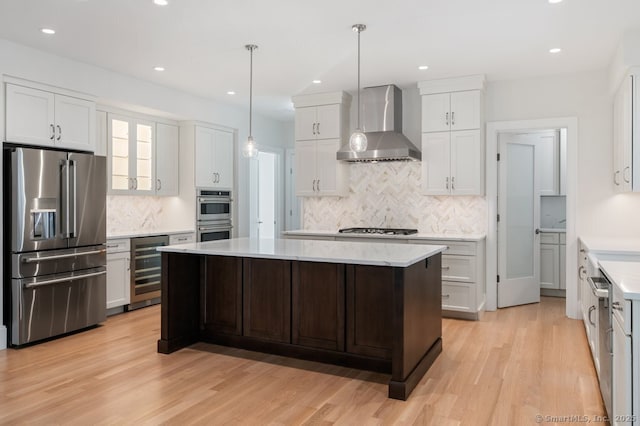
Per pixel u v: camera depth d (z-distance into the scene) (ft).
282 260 11.90
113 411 8.79
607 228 15.42
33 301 12.96
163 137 18.92
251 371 10.93
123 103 16.31
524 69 15.43
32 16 11.14
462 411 8.82
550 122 16.08
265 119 23.67
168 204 20.08
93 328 14.67
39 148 13.67
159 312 16.80
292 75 16.21
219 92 18.70
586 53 13.80
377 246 12.50
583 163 15.70
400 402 9.23
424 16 11.09
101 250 14.80
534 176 18.40
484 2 10.34
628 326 6.23
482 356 11.96
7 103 12.75
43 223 13.16
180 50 13.61
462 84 16.46
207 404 9.12
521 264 18.04
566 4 10.41
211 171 20.29
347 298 11.12
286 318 11.88
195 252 11.67
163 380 10.36
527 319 15.76
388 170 18.72
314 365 11.32
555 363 11.41
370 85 17.56
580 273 15.29
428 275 11.46
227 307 12.76
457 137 16.65
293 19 11.32
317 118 18.89
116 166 17.13
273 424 8.29
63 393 9.62
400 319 9.45
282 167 24.95
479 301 15.96
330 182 18.70
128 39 12.67
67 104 14.32
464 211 17.47
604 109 15.44
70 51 13.65
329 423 8.34
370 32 12.15
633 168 12.17
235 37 12.53
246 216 22.49
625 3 10.37
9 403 9.14
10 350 12.51
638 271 7.79
